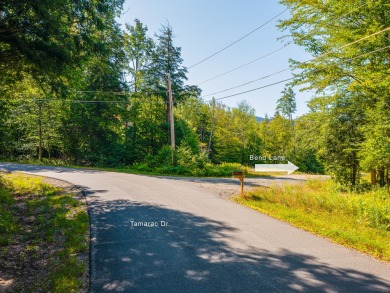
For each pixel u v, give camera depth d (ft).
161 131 106.42
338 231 21.97
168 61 111.45
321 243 19.77
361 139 50.31
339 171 53.47
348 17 42.96
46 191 35.60
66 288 12.55
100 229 21.61
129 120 107.65
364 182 55.47
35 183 40.78
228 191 41.52
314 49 47.19
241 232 21.80
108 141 100.01
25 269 14.64
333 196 34.17
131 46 117.19
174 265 15.58
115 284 13.29
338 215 28.45
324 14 45.88
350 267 15.79
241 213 27.76
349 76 47.88
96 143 96.58
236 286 13.34
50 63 28.81
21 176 47.85
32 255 16.46
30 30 26.91
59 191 36.27
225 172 75.25
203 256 16.94
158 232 21.24
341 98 51.78
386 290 13.16
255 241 19.83
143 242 19.07
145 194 35.94
